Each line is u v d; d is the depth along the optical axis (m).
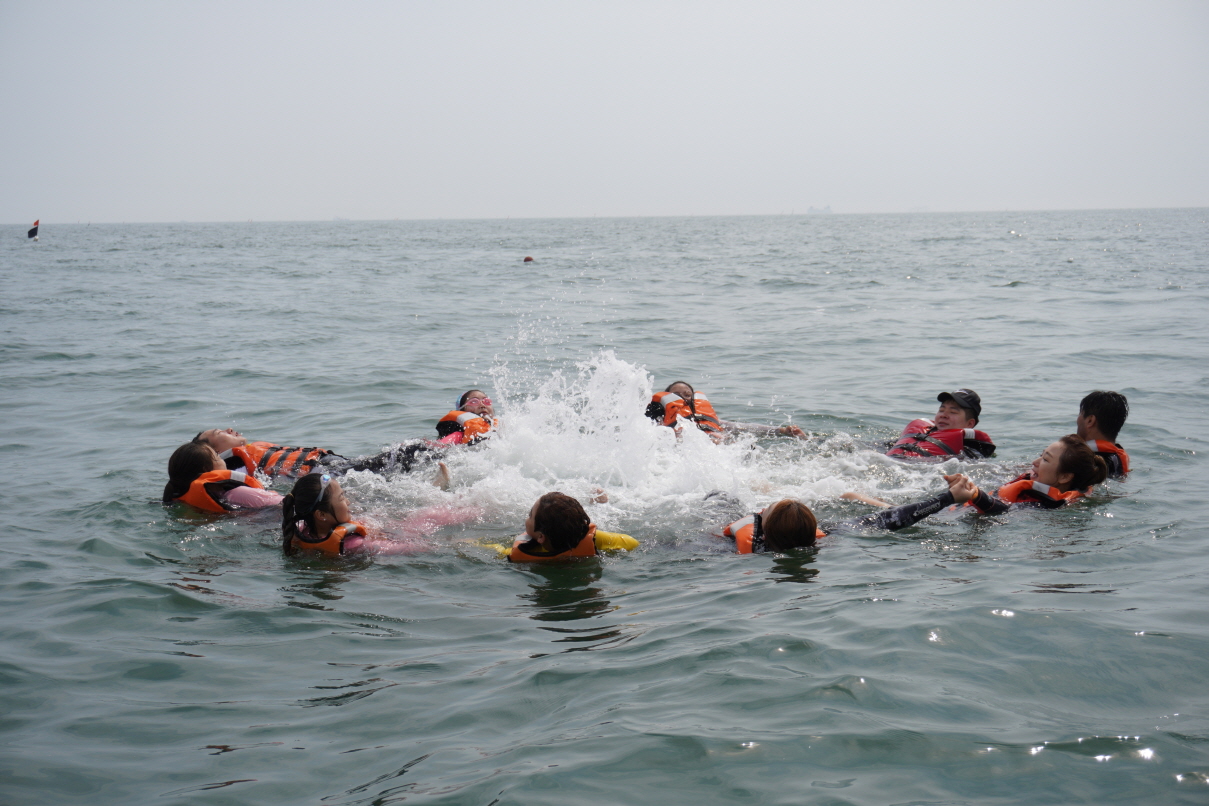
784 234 83.19
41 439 8.23
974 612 4.04
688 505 6.24
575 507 5.16
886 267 31.39
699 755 2.96
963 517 5.74
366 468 7.01
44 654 3.90
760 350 13.28
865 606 4.20
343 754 3.05
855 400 9.80
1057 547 5.07
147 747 3.12
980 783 2.76
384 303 20.58
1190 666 3.46
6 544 5.39
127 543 5.45
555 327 16.19
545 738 3.11
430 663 3.78
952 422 7.53
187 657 3.87
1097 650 3.62
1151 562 4.74
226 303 20.52
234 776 2.92
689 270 31.95
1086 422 6.77
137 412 9.38
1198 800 2.63
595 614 4.34
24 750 3.10
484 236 90.75
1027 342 13.37
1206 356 11.72
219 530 5.75
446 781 2.86
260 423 8.95
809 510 5.28
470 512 6.09
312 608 4.46
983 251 41.69
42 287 25.12
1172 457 7.05
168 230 150.75
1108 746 2.93
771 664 3.61
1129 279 23.48
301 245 64.94
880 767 2.86
